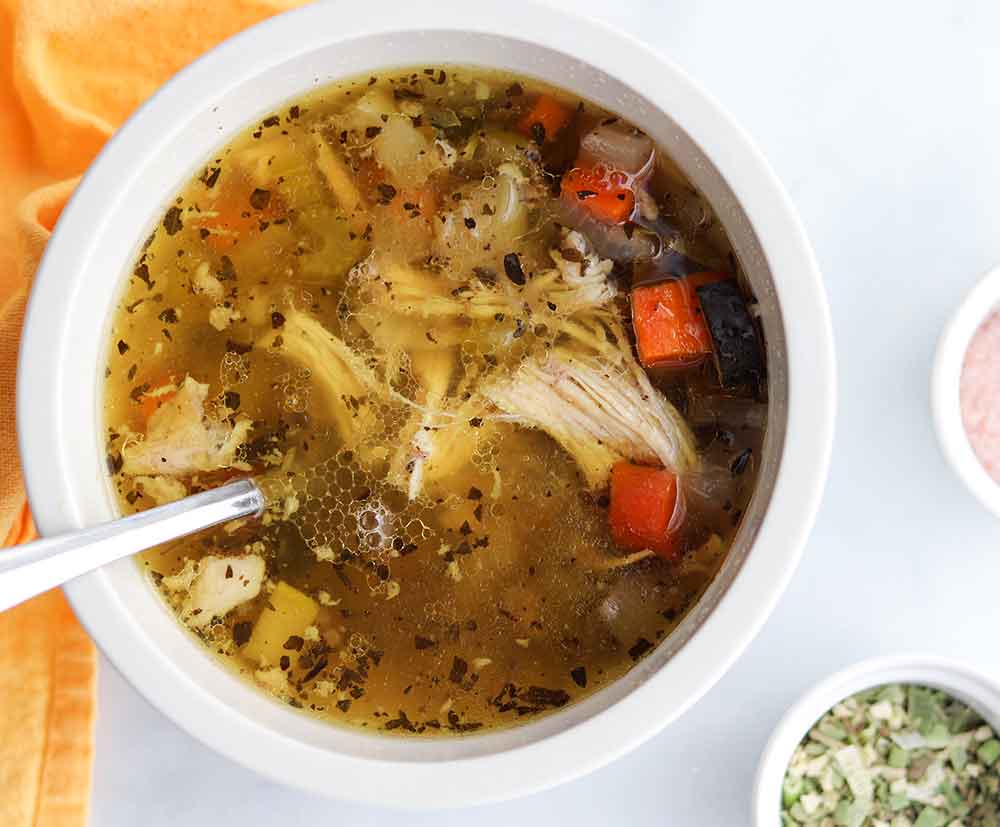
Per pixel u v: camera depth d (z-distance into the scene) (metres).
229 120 0.41
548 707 0.41
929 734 0.47
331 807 0.46
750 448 0.41
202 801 0.46
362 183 0.42
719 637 0.39
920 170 0.47
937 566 0.46
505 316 0.42
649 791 0.46
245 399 0.42
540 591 0.42
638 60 0.40
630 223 0.42
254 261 0.42
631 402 0.42
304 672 0.42
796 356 0.39
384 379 0.42
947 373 0.45
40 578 0.38
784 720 0.44
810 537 0.46
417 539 0.42
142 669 0.39
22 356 0.40
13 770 0.46
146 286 0.42
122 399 0.41
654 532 0.42
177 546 0.42
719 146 0.40
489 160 0.42
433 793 0.39
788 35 0.47
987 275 0.45
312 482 0.42
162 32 0.47
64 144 0.47
